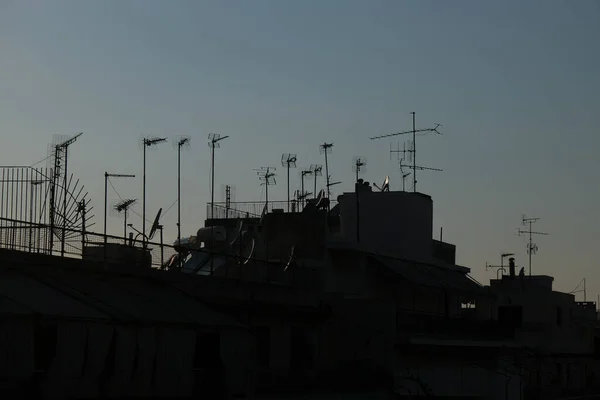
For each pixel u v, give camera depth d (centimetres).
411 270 5362
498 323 5997
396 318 4378
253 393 3306
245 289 3753
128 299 3022
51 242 3012
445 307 5600
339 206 6216
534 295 7625
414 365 4644
